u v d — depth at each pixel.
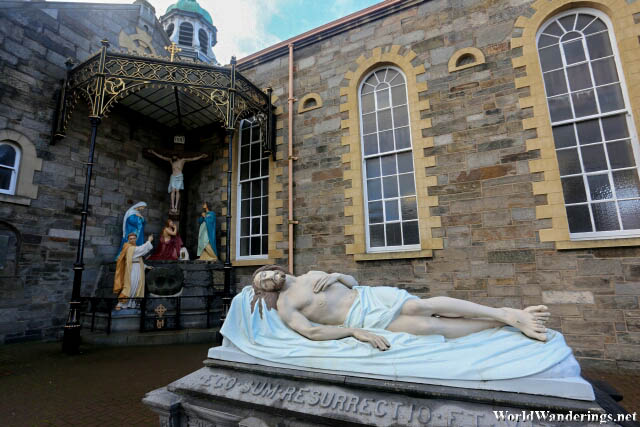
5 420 3.44
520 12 6.97
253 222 9.91
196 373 2.87
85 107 9.01
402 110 8.12
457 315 2.57
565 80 6.57
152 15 11.08
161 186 11.04
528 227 6.23
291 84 9.46
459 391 2.04
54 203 8.09
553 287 5.89
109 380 4.69
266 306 2.96
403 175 7.84
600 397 2.21
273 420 2.27
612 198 5.91
